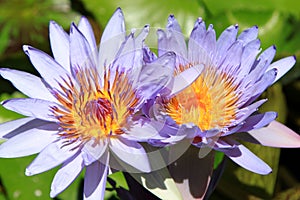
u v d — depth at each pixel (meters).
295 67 0.71
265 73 0.47
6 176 0.65
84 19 0.51
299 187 0.65
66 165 0.47
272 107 0.65
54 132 0.48
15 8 0.82
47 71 0.49
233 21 0.74
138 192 0.51
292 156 0.73
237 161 0.48
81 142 0.48
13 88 0.75
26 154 0.47
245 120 0.48
